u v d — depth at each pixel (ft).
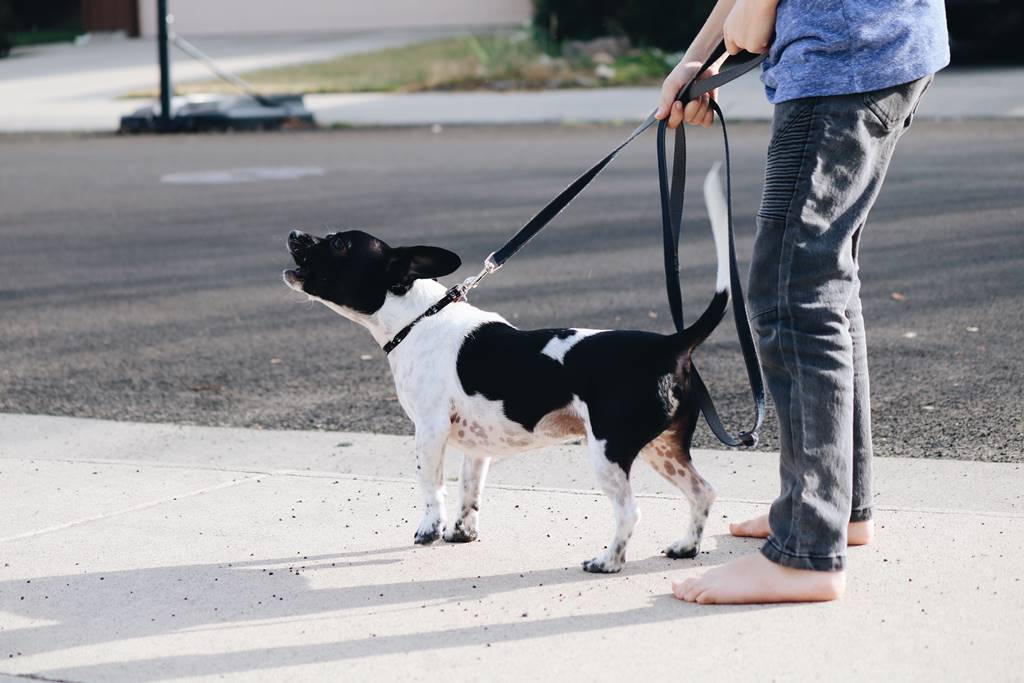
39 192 42.63
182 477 15.65
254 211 37.17
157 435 17.58
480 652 10.46
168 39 61.67
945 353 20.24
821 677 9.75
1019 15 77.51
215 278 28.60
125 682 10.09
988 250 27.81
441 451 13.01
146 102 70.18
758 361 12.33
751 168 40.91
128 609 11.57
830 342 11.10
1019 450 15.60
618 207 35.94
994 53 78.79
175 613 11.46
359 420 18.12
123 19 114.83
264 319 24.73
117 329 24.14
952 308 23.13
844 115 10.84
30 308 26.09
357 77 77.10
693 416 12.27
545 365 12.34
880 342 21.07
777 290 11.19
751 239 30.50
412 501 14.61
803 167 10.97
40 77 85.61
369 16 107.96
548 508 14.21
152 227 35.27
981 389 18.25
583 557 12.69
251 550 13.07
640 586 11.89
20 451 16.93
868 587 11.53
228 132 60.70
